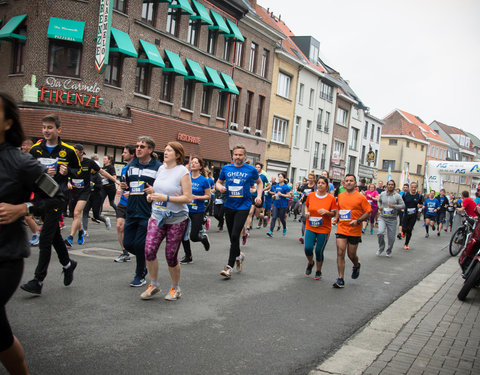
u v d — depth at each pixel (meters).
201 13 24.56
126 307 5.23
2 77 20.09
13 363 2.72
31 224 8.34
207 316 5.18
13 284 2.70
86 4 19.00
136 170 6.04
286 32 42.53
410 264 10.58
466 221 12.48
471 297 7.11
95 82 19.27
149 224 5.59
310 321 5.34
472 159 92.50
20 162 2.70
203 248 10.20
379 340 4.78
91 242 9.57
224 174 7.39
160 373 3.57
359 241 7.39
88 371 3.50
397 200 11.59
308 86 38.19
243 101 29.81
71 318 4.70
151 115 22.08
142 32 21.39
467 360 4.26
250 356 4.10
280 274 8.02
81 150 8.70
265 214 16.92
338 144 45.78
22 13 19.33
